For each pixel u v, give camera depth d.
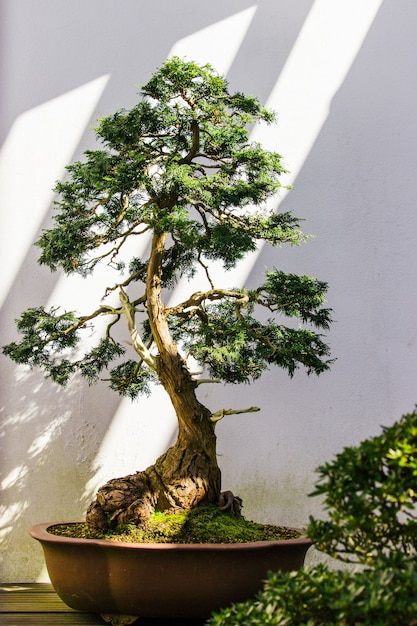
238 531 2.61
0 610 2.85
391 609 1.49
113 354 3.14
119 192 2.65
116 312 2.89
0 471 3.37
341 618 1.54
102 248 3.47
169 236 3.32
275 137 3.49
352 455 1.73
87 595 2.55
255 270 3.45
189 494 2.67
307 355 2.71
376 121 3.47
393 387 3.38
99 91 3.51
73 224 2.65
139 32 3.52
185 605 2.47
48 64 3.51
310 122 3.49
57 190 2.76
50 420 3.41
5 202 3.46
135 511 2.60
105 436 3.41
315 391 3.40
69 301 3.45
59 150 3.49
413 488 1.75
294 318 3.41
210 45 3.51
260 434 3.39
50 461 3.39
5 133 3.48
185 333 3.00
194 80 2.73
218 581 2.45
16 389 3.41
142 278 3.03
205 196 2.42
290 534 2.74
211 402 3.40
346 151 3.47
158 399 3.43
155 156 2.69
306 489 3.36
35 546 3.36
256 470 3.38
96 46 3.52
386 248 3.44
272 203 3.46
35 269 3.45
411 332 3.40
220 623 1.67
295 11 3.52
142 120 2.62
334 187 3.46
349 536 1.80
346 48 3.50
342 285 3.43
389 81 3.48
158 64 3.50
